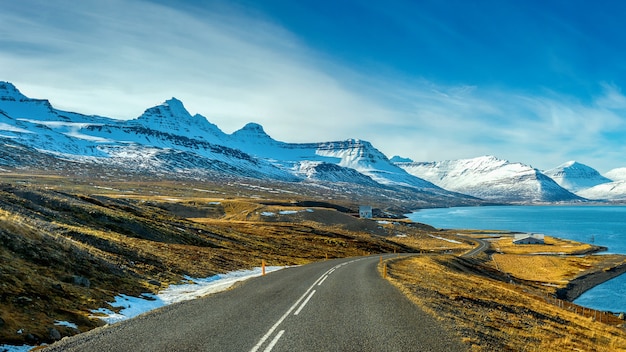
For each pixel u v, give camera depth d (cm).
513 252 13725
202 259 3675
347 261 5244
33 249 1958
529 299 4109
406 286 2650
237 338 1229
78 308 1573
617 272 9888
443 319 1647
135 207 7431
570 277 9194
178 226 6462
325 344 1191
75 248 2281
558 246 15150
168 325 1385
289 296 2102
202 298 2008
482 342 1360
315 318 1553
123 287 2075
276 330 1340
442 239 16362
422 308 1867
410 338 1300
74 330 1363
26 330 1234
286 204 19975
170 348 1109
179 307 1744
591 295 7669
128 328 1336
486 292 3659
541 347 1636
